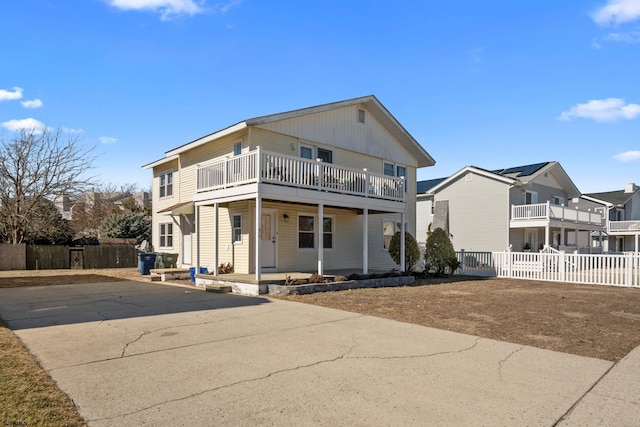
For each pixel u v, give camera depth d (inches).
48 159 1018.7
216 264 530.3
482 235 1111.0
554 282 637.3
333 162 663.8
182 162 751.1
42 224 1012.5
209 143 668.7
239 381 183.0
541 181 1208.8
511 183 1058.1
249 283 465.7
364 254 576.7
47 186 1011.3
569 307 388.2
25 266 892.0
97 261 965.2
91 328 284.2
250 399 163.0
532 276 677.9
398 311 358.0
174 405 156.3
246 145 573.0
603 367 207.5
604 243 1478.8
